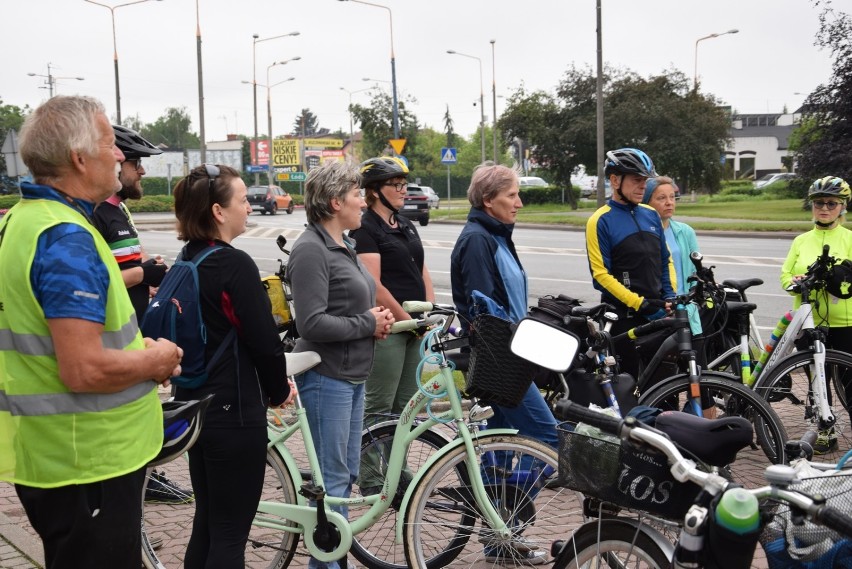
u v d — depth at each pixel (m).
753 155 97.69
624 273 5.77
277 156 74.19
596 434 2.71
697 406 5.14
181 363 3.30
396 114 38.03
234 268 3.29
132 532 2.74
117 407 2.66
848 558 2.47
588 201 55.34
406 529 3.75
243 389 3.34
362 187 4.98
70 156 2.62
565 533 3.91
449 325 3.92
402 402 4.89
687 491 2.54
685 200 50.81
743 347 6.12
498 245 4.49
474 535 3.83
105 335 2.66
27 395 2.58
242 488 3.38
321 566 3.95
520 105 46.38
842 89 28.33
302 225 33.34
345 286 3.94
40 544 4.32
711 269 5.46
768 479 2.31
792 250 6.39
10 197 44.59
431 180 80.88
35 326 2.56
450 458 3.77
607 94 44.69
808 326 5.77
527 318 3.14
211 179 3.36
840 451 5.64
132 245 4.99
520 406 4.21
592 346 4.77
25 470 2.62
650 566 2.74
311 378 3.97
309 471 4.01
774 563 2.58
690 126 43.41
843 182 6.20
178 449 3.00
